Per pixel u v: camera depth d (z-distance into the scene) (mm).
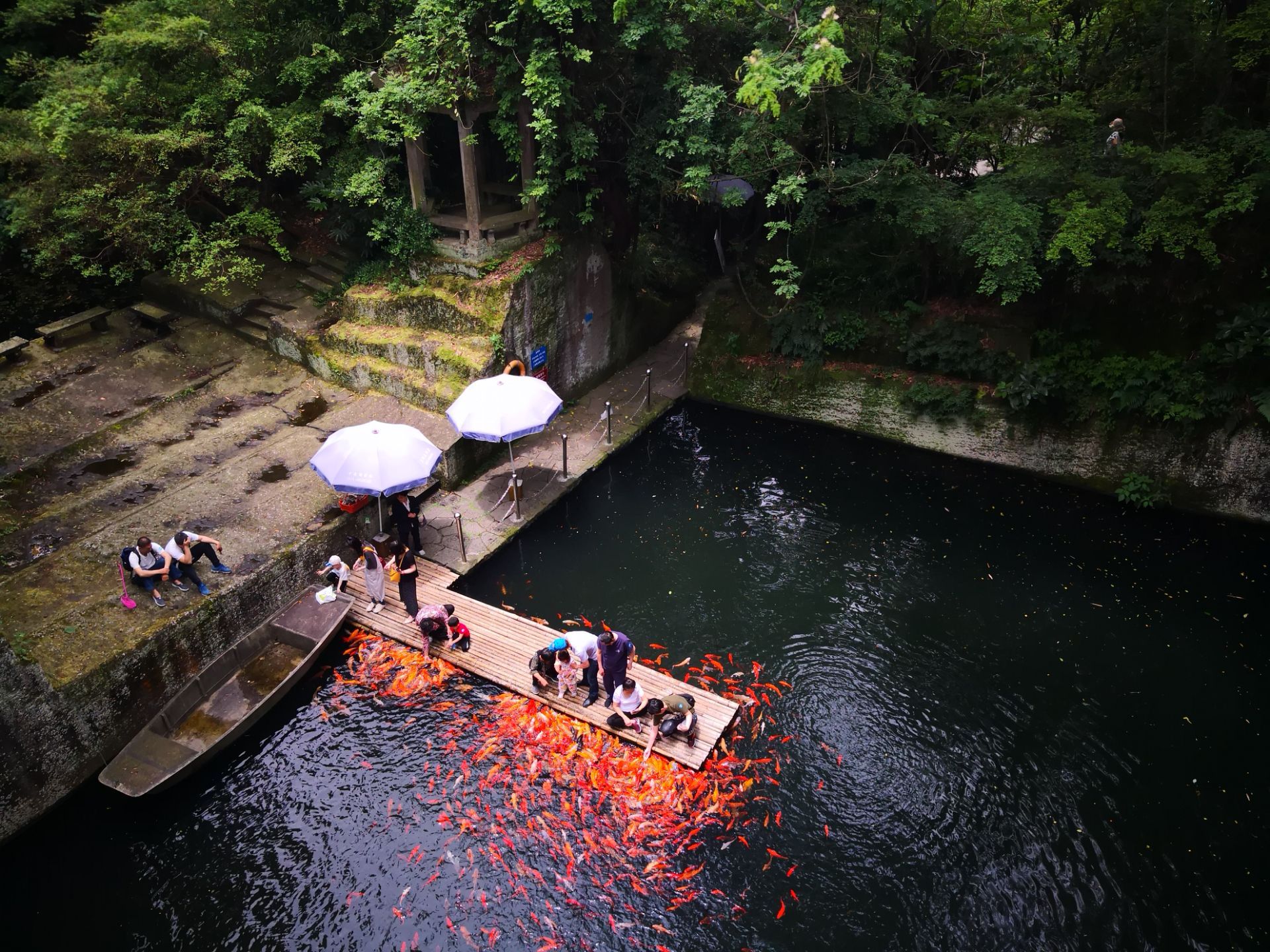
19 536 13641
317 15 18984
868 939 9531
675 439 19141
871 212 20047
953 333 18016
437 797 11047
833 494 17328
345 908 9828
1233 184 13977
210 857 10406
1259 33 14172
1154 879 10250
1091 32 17984
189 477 15203
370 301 18250
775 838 10586
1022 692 12773
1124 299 16641
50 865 10398
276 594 13508
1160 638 13688
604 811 10852
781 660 13227
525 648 13156
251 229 18031
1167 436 16359
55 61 17969
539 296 17703
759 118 15461
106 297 20594
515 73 15602
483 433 14633
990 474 18000
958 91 18641
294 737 11906
